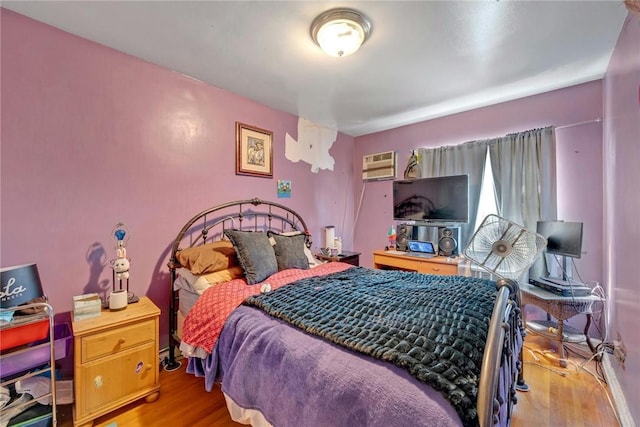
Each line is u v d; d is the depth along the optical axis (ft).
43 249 5.32
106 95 6.04
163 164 6.95
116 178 6.20
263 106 9.29
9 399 4.26
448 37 5.66
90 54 5.82
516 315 4.60
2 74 4.91
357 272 7.23
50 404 4.58
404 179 10.98
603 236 7.38
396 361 2.96
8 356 3.98
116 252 6.14
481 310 4.11
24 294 4.21
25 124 5.12
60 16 5.08
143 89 6.58
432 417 2.37
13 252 5.03
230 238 6.87
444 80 7.55
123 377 5.03
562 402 5.39
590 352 7.18
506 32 5.51
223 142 8.19
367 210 12.83
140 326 5.26
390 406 2.60
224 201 8.23
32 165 5.20
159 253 6.90
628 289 5.09
